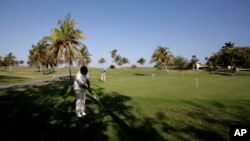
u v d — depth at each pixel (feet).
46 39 141.90
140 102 36.11
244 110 30.60
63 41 141.18
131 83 87.51
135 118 25.70
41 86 65.46
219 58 276.21
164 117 26.40
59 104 33.35
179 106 33.12
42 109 29.73
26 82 91.20
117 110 29.76
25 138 19.13
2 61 419.95
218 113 28.73
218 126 22.99
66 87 60.90
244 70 320.70
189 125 23.26
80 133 20.36
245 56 254.27
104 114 27.32
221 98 45.21
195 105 33.99
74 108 30.50
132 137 19.49
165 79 119.24
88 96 42.50
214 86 75.00
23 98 39.19
